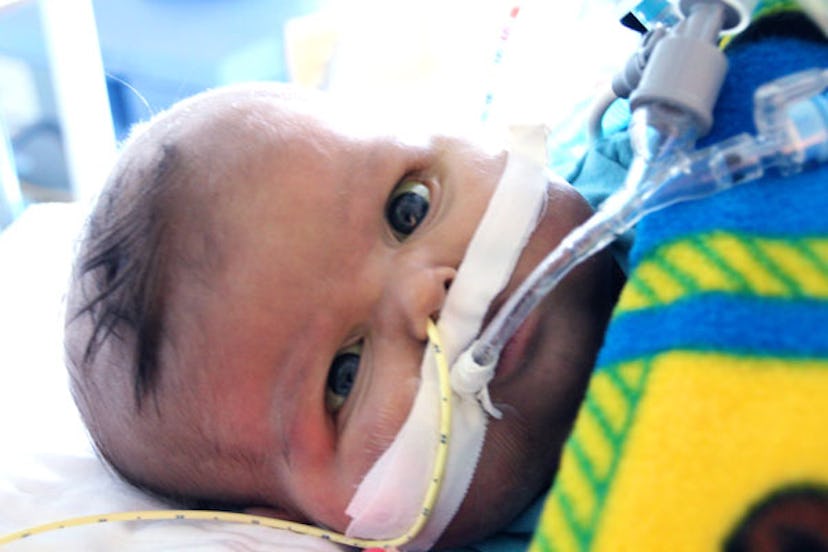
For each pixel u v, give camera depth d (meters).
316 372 0.69
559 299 0.66
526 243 0.68
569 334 0.66
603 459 0.50
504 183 0.69
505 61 1.21
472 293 0.66
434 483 0.66
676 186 0.53
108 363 0.75
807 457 0.44
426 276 0.66
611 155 0.82
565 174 0.88
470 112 1.22
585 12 1.20
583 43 1.18
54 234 1.27
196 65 1.47
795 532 0.44
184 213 0.71
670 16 0.66
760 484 0.45
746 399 0.46
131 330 0.72
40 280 1.18
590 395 0.53
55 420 0.94
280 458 0.72
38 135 1.48
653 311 0.51
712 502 0.46
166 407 0.74
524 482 0.69
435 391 0.66
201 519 0.79
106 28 1.51
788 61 0.57
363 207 0.70
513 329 0.62
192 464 0.76
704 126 0.52
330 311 0.68
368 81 1.51
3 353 1.05
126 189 0.75
